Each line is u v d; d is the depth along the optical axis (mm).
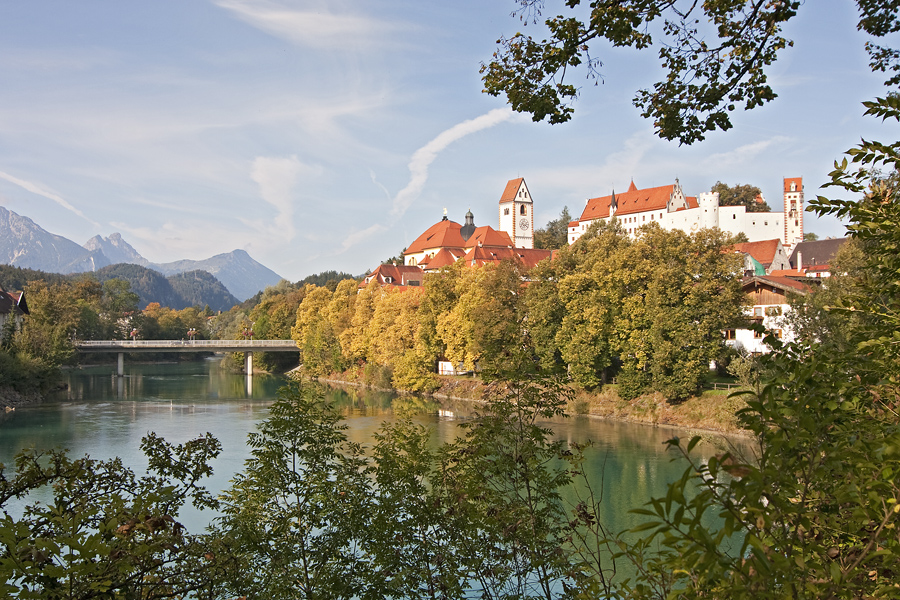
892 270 8336
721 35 10836
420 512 14281
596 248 69312
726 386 54312
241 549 13719
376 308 95250
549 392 12883
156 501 8391
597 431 49938
